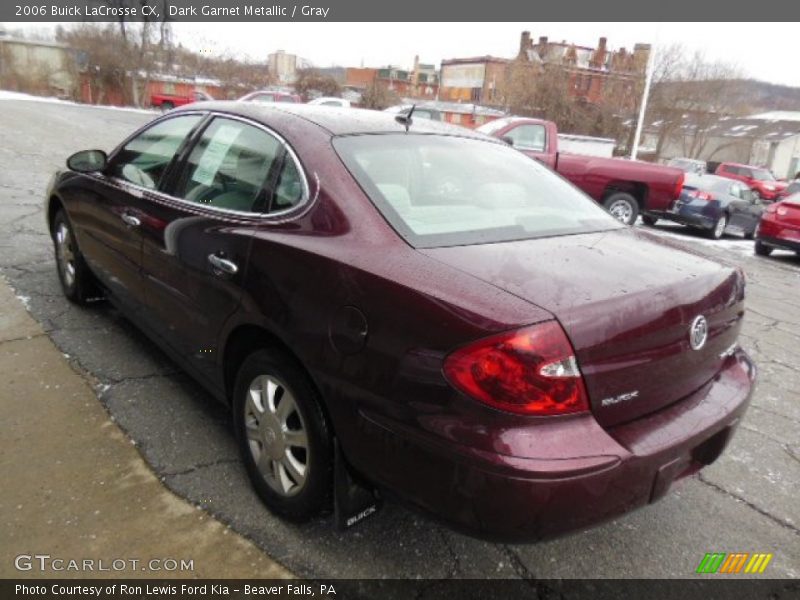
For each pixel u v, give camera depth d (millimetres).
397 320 1938
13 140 12180
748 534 2709
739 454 3377
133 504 2523
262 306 2348
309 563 2311
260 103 3064
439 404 1841
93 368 3562
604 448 1836
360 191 2357
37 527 2357
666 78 40000
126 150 3721
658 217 13125
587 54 48844
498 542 1857
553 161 10383
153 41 33719
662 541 2619
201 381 2994
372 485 2129
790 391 4352
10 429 2928
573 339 1806
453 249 2184
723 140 58031
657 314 2020
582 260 2221
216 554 2311
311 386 2244
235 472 2773
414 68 73562
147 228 3145
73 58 32438
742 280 2541
